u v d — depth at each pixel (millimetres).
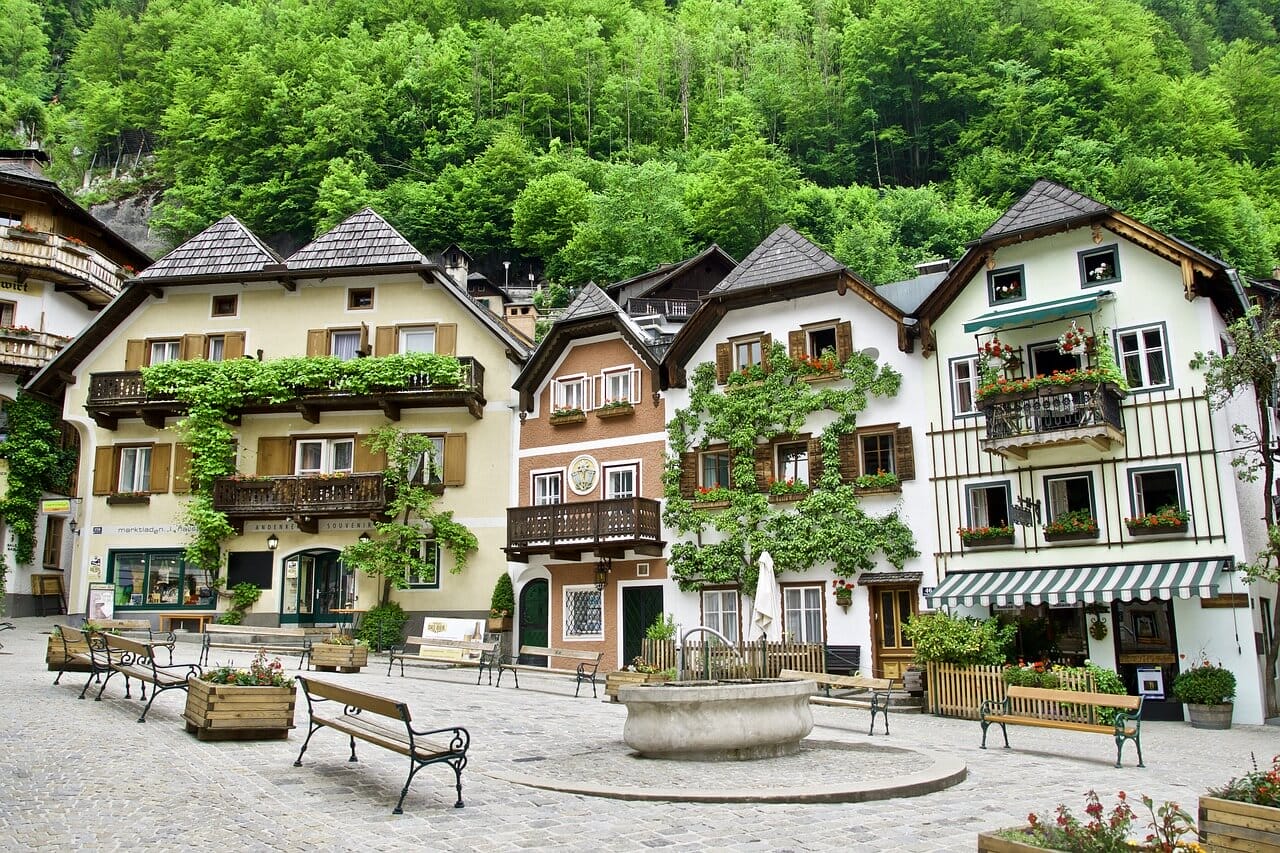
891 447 27016
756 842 9430
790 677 19469
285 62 77000
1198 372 23172
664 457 30094
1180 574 21891
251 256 35000
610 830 9836
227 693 13883
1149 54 72375
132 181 76938
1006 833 7273
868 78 75812
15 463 34906
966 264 26109
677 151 77750
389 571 31266
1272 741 18438
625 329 30969
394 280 34500
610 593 30062
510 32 86688
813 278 27984
